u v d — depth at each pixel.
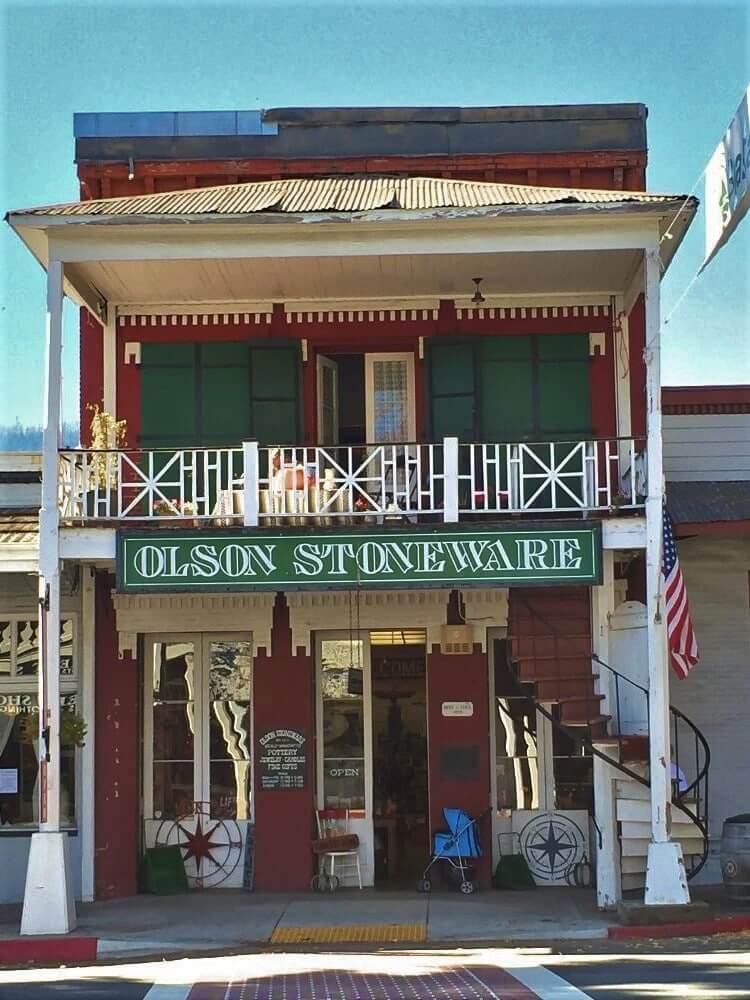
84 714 15.93
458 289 16.30
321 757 16.34
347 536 13.72
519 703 16.38
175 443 16.53
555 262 15.19
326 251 14.01
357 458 16.81
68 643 16.16
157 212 13.69
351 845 15.93
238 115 17.47
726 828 14.05
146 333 16.70
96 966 12.16
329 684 16.47
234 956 12.30
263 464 16.47
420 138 17.42
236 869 16.11
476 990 9.99
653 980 10.25
